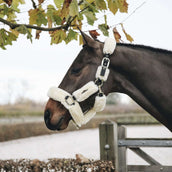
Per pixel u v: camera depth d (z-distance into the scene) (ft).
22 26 8.15
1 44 8.98
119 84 7.61
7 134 43.98
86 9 8.45
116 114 104.06
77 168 10.27
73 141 40.34
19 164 10.69
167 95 7.25
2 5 8.98
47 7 8.71
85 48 7.61
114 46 7.36
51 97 7.38
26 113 88.17
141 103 7.55
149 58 7.47
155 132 40.40
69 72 7.55
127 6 7.74
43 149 32.22
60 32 9.08
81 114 7.28
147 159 13.01
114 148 12.89
